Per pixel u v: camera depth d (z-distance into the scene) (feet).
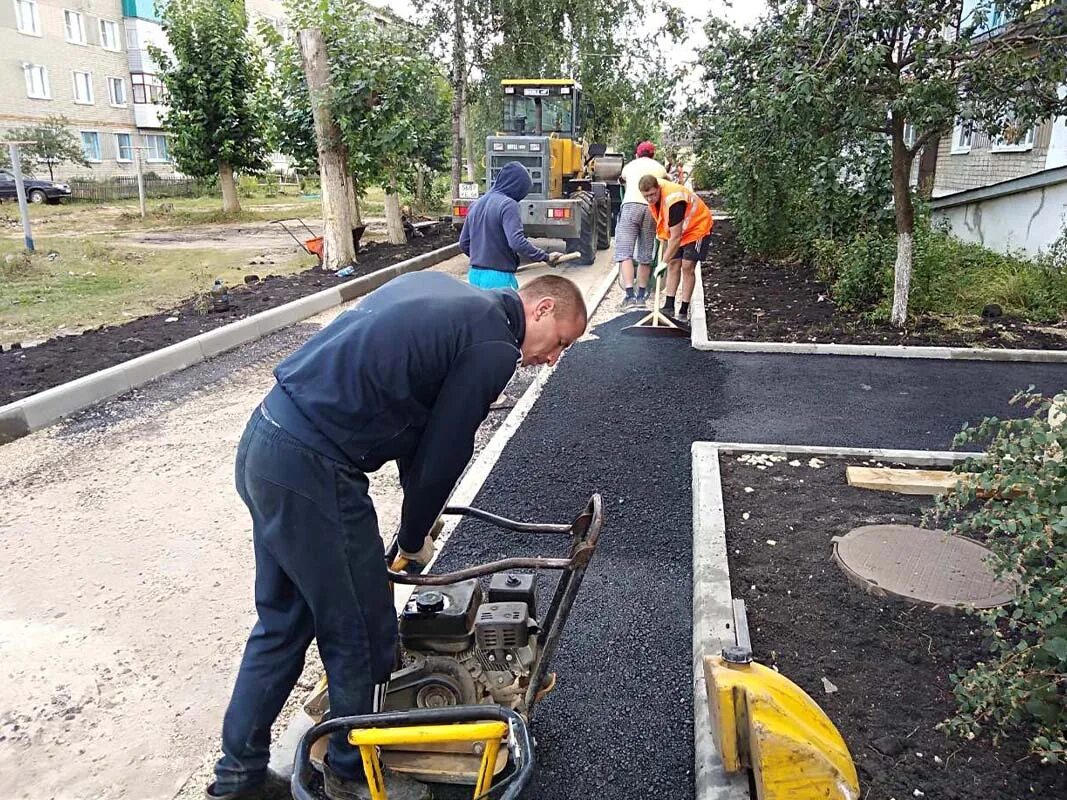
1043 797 7.95
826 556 12.80
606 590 12.55
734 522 14.14
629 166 33.42
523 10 69.41
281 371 7.62
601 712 9.86
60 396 21.33
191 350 26.23
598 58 74.90
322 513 7.22
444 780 8.02
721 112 34.96
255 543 7.88
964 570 11.87
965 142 56.03
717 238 56.29
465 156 100.78
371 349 7.21
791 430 19.27
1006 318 29.81
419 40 55.52
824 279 36.06
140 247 55.67
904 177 27.02
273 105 48.47
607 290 38.29
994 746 8.65
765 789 7.20
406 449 7.73
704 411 20.74
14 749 9.64
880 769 8.35
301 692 10.48
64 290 38.37
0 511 15.90
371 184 46.80
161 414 21.58
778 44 25.57
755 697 7.33
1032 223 39.73
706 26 30.45
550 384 23.30
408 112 43.45
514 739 6.25
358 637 7.57
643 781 8.78
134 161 140.87
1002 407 20.68
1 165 101.40
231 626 12.05
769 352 26.37
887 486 15.28
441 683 8.20
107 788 9.05
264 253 52.37
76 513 15.80
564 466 17.35
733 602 11.32
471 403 7.30
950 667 9.96
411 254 46.91
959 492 9.59
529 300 8.29
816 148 27.35
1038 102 24.18
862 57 22.93
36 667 11.14
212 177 78.84
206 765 9.37
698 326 29.04
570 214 43.80
